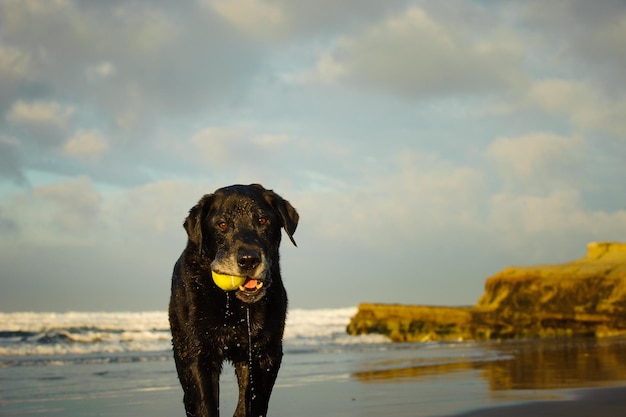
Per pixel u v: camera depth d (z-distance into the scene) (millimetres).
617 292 30391
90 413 8430
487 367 13875
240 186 5754
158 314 79062
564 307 31188
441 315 31953
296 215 5969
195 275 5582
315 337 32469
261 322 5523
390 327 31734
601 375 11266
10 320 53938
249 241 5285
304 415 7633
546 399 8055
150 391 11016
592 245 35562
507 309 32219
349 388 10422
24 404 9398
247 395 5770
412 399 8742
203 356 5539
